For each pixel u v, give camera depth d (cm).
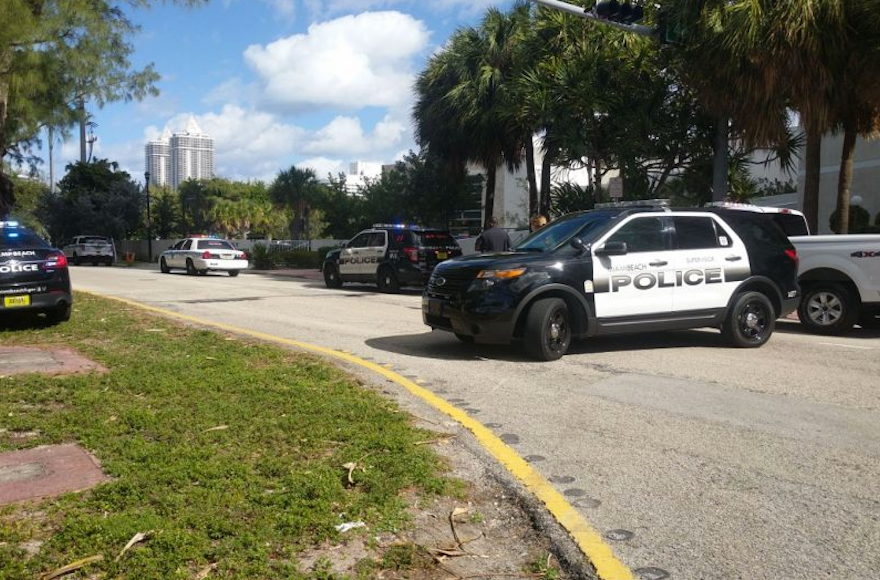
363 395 604
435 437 503
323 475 409
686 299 880
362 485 402
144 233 5597
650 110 1731
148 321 1055
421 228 1858
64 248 4294
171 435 480
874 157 1952
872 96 1322
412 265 1795
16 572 299
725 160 1608
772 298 942
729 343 927
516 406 615
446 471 439
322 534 340
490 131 2245
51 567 304
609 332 845
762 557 343
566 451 496
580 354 864
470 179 3127
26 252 979
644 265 859
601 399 641
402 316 1264
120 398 577
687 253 886
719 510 397
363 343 945
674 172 2036
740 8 1289
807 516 390
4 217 1566
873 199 1966
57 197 5181
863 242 1015
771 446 509
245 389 610
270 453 449
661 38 1399
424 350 891
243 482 396
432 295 869
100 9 1477
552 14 1878
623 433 538
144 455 436
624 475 451
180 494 377
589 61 1747
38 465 427
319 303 1511
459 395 654
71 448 458
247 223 6319
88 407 548
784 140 1519
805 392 671
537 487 418
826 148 2088
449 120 2308
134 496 374
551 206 1936
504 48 2145
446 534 355
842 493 422
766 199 2342
